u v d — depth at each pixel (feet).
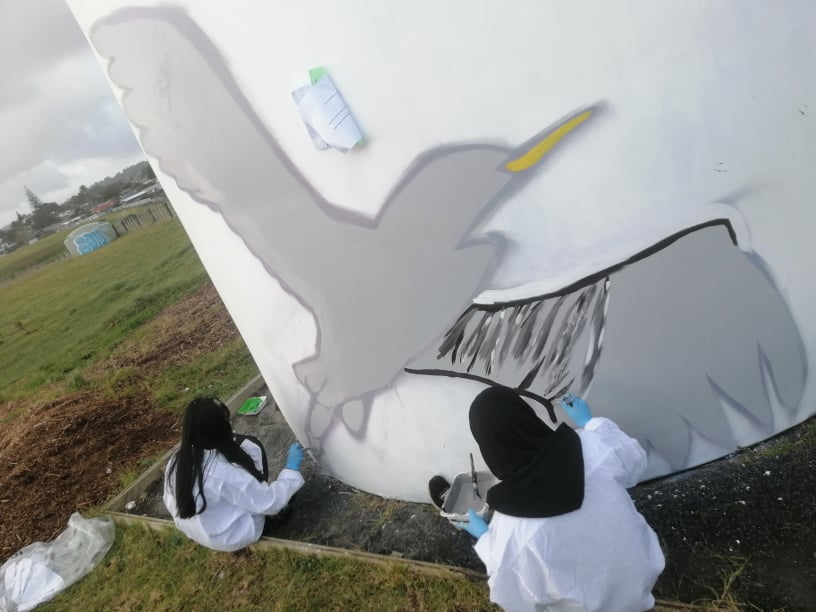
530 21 6.04
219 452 9.25
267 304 9.39
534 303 7.38
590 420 6.60
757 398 7.80
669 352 7.47
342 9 6.39
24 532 14.33
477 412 5.24
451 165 6.90
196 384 18.65
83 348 21.76
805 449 7.73
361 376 8.98
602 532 5.16
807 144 6.74
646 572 5.43
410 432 8.99
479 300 7.57
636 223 6.82
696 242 6.94
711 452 8.07
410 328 8.14
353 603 8.20
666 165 6.57
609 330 7.38
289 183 7.83
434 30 6.24
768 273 7.20
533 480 5.01
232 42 7.12
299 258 8.41
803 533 6.79
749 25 6.14
